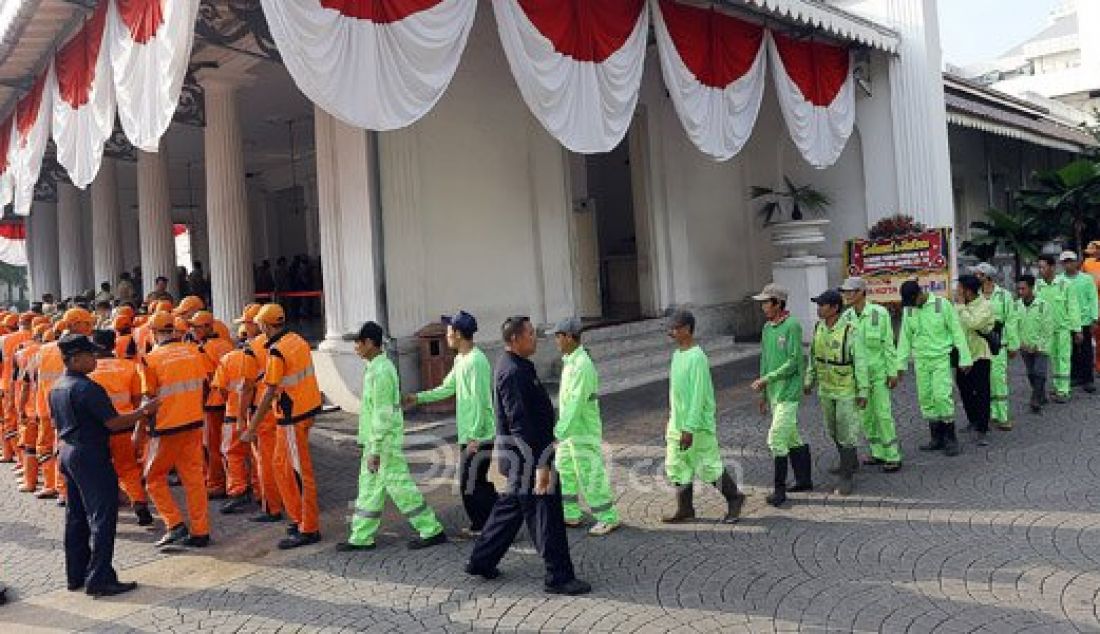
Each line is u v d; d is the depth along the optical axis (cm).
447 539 582
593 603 451
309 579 520
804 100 1221
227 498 748
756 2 1023
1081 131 2489
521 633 420
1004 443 746
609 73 889
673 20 977
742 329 1573
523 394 471
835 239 1515
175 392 594
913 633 391
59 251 1905
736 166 1603
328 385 1035
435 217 1074
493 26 1166
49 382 763
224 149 1209
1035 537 502
